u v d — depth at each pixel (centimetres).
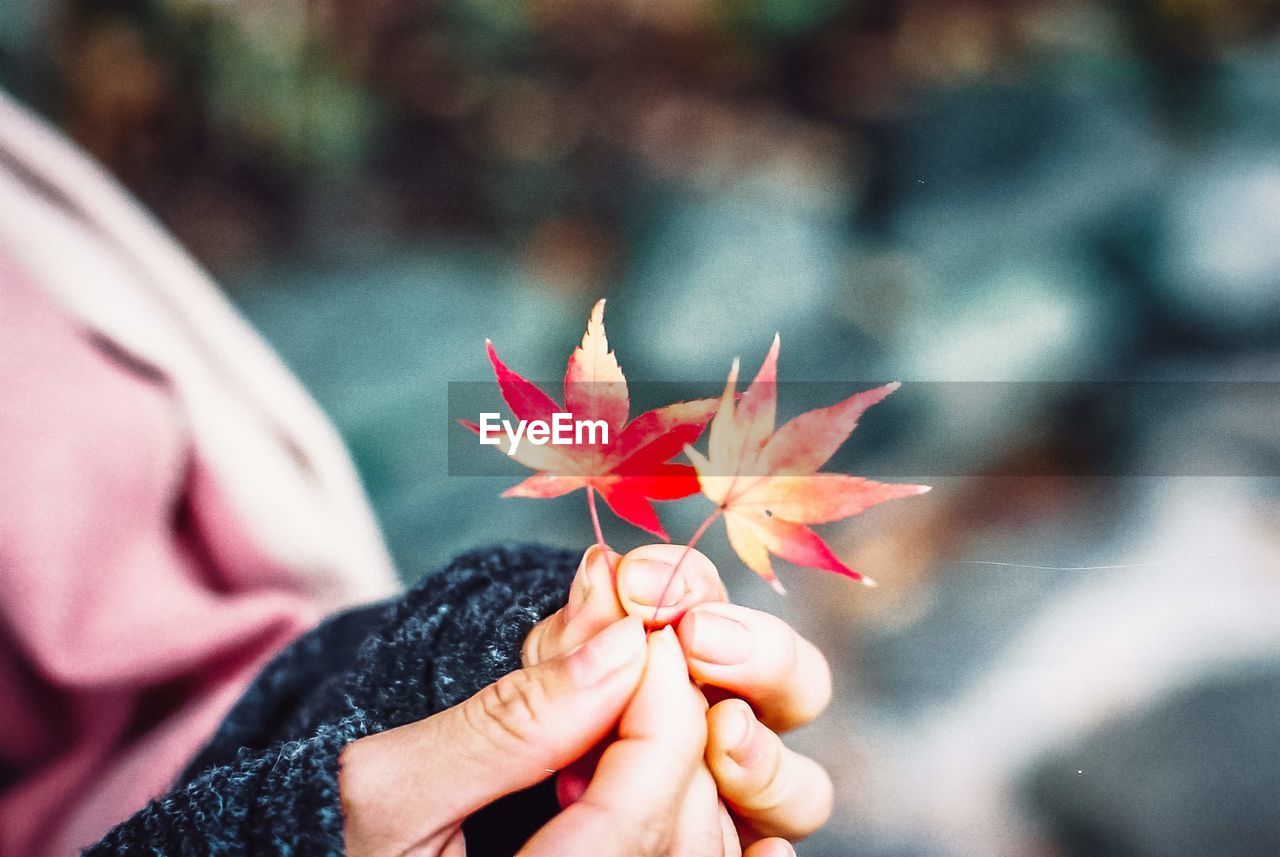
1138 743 67
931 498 93
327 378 105
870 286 124
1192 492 89
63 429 41
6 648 41
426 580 39
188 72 144
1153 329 110
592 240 144
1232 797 63
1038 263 118
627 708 34
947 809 67
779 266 125
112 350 43
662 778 33
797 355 116
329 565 46
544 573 39
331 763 33
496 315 120
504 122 159
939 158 135
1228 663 70
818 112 153
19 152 45
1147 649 73
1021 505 92
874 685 76
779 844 36
